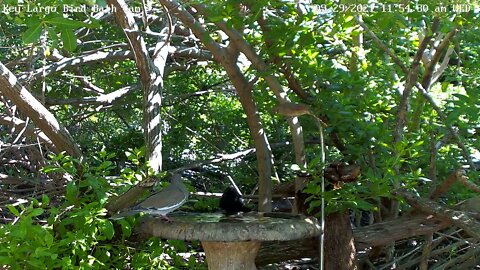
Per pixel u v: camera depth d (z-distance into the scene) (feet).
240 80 20.54
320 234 15.03
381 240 18.17
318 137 23.22
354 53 21.86
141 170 17.54
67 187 16.35
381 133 19.04
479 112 17.37
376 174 17.67
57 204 20.93
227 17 18.21
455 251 20.51
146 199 14.69
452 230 20.15
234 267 15.03
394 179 16.66
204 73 32.50
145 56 20.48
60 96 28.71
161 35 21.26
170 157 31.22
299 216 15.37
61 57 25.16
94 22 13.41
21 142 23.93
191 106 31.89
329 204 16.83
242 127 31.65
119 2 19.90
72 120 29.30
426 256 19.34
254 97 22.43
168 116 31.63
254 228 13.74
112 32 28.66
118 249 17.57
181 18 19.65
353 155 19.12
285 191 21.24
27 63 23.95
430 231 18.04
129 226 15.90
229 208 16.21
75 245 15.33
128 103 28.94
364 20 20.22
